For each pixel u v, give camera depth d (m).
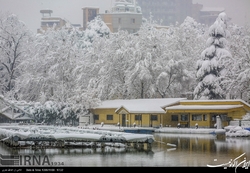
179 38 100.38
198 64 89.94
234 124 70.00
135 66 91.88
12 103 84.75
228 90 82.94
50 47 100.56
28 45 106.00
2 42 105.00
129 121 81.81
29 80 95.25
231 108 72.75
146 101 83.19
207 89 88.06
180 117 78.06
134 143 42.62
